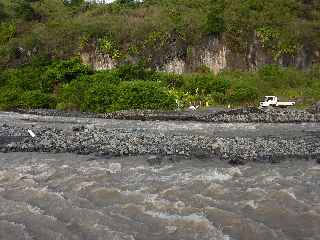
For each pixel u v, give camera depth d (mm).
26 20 65438
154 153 21203
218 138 23797
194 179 17016
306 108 38062
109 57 54750
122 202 15023
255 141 22938
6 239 12805
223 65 54375
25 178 18031
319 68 52656
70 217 14086
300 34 55688
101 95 41188
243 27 55594
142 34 55125
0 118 36531
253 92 44156
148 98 39656
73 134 26234
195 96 43531
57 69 50281
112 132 26547
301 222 13117
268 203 14406
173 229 12961
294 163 18984
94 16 64375
